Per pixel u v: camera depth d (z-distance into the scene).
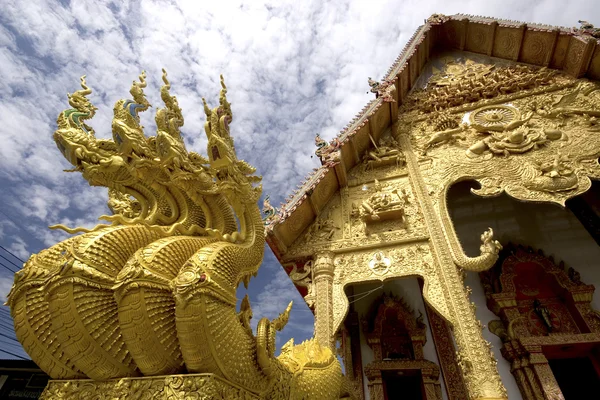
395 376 8.80
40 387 9.23
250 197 3.42
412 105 10.35
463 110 9.43
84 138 2.75
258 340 2.80
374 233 7.52
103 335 2.34
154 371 2.35
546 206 10.00
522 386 7.27
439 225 7.12
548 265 8.55
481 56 10.87
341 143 8.55
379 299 9.88
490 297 8.57
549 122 8.15
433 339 8.90
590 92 8.19
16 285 2.31
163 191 3.07
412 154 8.91
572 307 7.93
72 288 2.24
